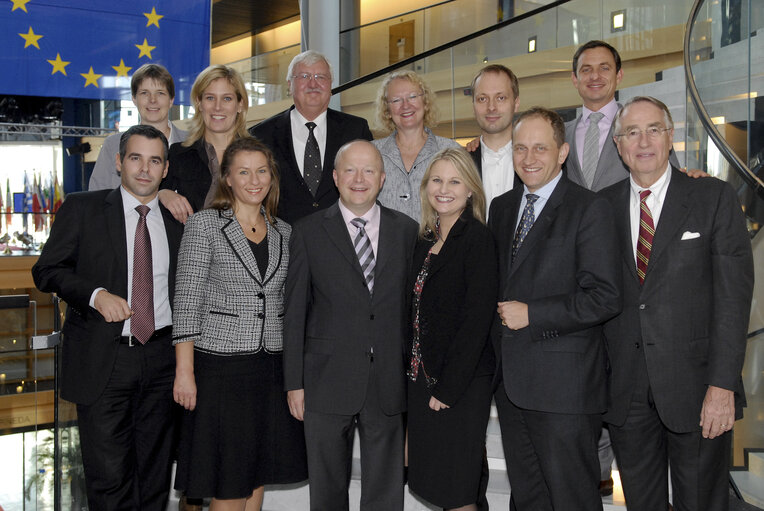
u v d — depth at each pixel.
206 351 2.59
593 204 2.32
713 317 2.28
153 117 3.52
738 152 4.28
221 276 2.60
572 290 2.33
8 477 2.91
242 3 11.19
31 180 7.27
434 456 2.46
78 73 4.40
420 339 2.50
